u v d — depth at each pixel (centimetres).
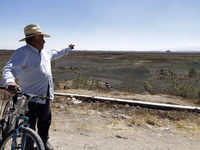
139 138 391
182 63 5188
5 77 178
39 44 225
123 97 773
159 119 536
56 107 566
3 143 198
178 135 429
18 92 175
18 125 194
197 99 859
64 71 3019
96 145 336
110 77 2405
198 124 504
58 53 278
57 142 334
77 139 357
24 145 190
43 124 253
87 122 462
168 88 1092
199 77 2486
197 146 374
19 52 208
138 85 1614
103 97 702
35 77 222
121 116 526
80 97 702
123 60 6575
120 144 351
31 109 213
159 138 403
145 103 650
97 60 6494
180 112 606
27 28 216
